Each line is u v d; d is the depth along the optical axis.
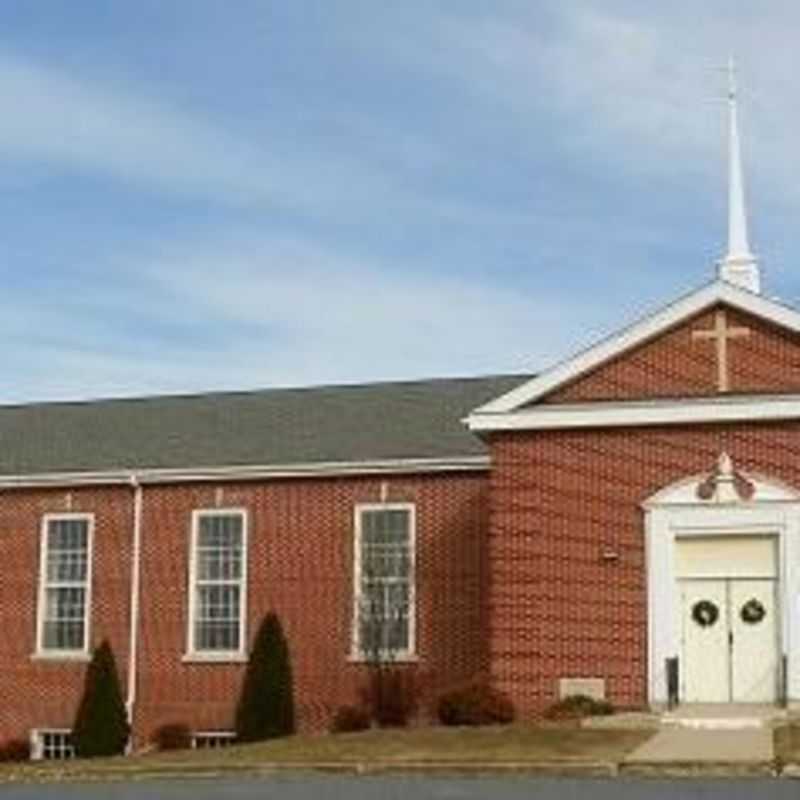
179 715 42.41
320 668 41.25
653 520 35.00
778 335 35.16
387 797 24.09
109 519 44.28
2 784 29.11
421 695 40.16
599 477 35.50
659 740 29.45
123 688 42.97
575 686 34.81
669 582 34.69
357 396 47.16
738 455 34.78
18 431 49.00
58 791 27.16
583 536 35.41
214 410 48.16
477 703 34.16
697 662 34.66
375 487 41.75
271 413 46.91
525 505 35.84
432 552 40.81
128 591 43.62
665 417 35.19
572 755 27.97
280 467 42.44
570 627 35.09
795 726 30.81
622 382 35.94
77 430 48.25
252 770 28.69
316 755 29.61
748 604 34.50
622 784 25.36
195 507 43.47
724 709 33.06
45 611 44.41
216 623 42.75
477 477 40.81
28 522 45.06
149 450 45.41
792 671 33.72
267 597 42.28
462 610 40.19
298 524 42.34
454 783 25.86
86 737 41.03
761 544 34.59
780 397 34.53
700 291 35.56
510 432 36.25
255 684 39.78
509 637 35.44
